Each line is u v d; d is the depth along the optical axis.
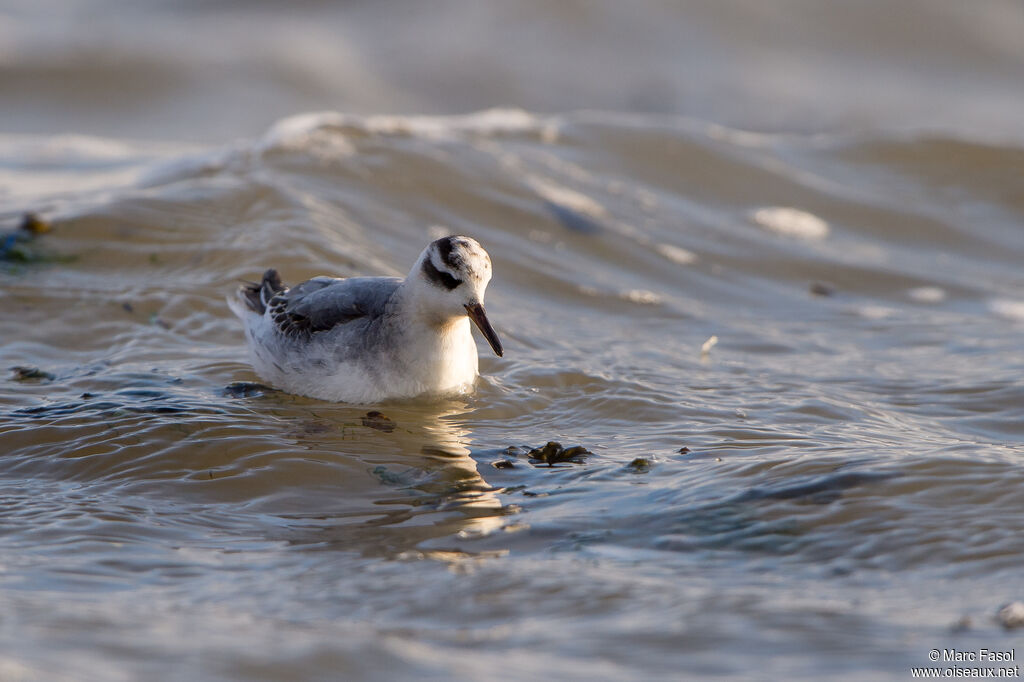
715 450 9.85
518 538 7.94
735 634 6.23
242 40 36.75
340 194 17.22
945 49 38.84
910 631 6.25
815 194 20.41
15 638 5.87
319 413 10.71
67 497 8.88
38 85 32.78
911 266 18.08
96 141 23.31
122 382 11.38
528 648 6.09
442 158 18.88
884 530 7.75
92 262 14.58
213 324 13.23
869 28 39.56
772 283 16.98
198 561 7.62
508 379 11.89
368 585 7.10
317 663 5.76
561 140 20.75
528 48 38.00
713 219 18.98
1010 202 20.95
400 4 40.22
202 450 9.75
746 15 39.72
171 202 16.05
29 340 12.53
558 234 17.39
